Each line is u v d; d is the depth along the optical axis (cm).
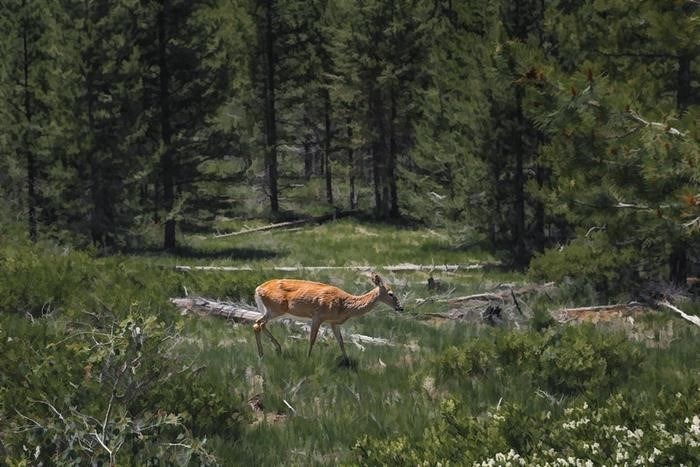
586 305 1691
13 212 2984
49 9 2959
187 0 3136
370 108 4347
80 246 2956
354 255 3119
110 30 2941
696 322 1204
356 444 721
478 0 2914
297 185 5250
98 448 650
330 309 1123
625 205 1152
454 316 1636
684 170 942
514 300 1606
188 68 3177
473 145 2717
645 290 1703
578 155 1052
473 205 2753
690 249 1659
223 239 3766
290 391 996
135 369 759
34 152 2886
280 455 787
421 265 2806
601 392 940
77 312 1301
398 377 1055
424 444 696
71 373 838
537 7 2522
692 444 605
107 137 2922
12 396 788
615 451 630
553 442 675
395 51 4191
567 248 1931
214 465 684
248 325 1486
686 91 1633
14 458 629
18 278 1502
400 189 3862
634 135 1006
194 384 884
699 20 1170
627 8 1504
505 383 991
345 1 4334
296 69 4750
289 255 3158
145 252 3112
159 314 1355
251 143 4094
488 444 680
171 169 3166
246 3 4503
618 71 1566
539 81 994
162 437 752
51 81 2862
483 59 2552
